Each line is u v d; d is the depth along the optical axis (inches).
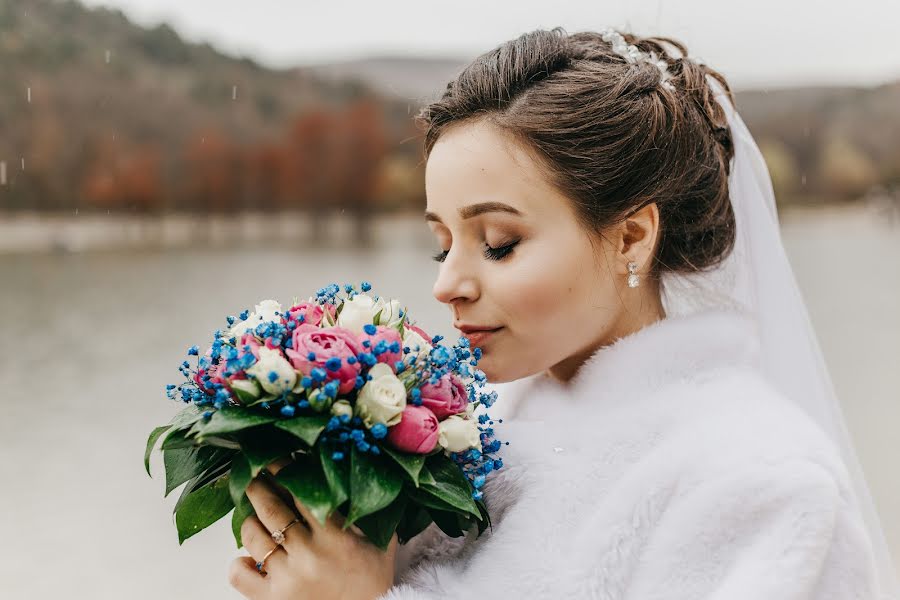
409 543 57.1
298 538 48.7
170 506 195.2
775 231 63.7
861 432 229.9
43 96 1278.3
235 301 594.2
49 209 1311.5
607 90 52.6
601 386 54.0
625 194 52.1
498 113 51.2
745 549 44.1
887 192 1811.0
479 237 52.2
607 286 53.2
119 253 1038.4
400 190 1807.3
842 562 44.3
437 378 46.1
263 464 41.8
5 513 189.5
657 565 45.6
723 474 45.4
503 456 53.9
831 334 409.7
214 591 152.4
